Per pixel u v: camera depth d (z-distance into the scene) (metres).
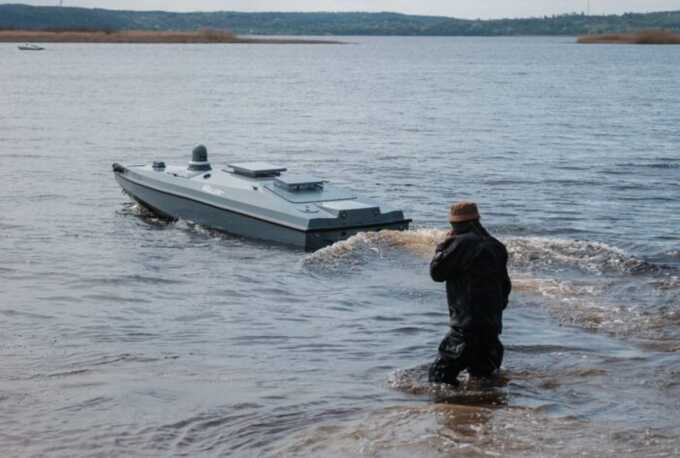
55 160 35.28
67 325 13.94
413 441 8.85
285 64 160.12
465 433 9.05
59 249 20.08
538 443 8.79
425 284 16.48
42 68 130.38
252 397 10.55
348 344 12.95
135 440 9.32
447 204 26.58
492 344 10.68
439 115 59.47
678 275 16.47
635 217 24.38
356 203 20.70
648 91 87.94
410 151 39.47
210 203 22.00
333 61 178.38
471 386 10.73
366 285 16.53
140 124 51.44
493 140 44.09
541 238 20.45
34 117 54.69
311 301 15.56
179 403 10.36
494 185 29.92
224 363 11.98
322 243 19.89
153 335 13.42
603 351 12.19
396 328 13.79
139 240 21.17
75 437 9.38
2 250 19.84
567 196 27.73
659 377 11.08
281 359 12.20
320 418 9.86
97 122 52.09
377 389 10.85
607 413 9.84
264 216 20.64
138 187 24.31
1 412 10.04
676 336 12.88
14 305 15.16
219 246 20.50
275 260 19.02
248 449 9.06
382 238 19.42
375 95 81.12
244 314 14.73
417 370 11.42
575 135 46.66
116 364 11.88
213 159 37.09
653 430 9.21
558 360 11.79
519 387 10.72
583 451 8.59
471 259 10.38
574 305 14.48
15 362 11.90
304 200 20.92
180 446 9.18
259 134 46.84
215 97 76.19
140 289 16.52
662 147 41.22
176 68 137.50
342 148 40.72
